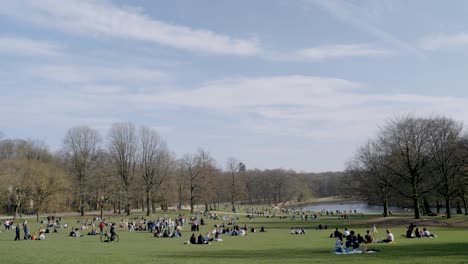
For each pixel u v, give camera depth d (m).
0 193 98.38
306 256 32.25
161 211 144.38
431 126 85.25
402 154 82.62
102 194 113.75
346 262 27.16
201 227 80.00
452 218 78.94
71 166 124.44
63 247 42.09
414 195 81.31
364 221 81.31
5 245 44.81
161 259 29.61
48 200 102.69
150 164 123.62
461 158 80.44
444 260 26.78
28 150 146.00
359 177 100.06
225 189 172.75
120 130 126.06
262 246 43.34
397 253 32.69
